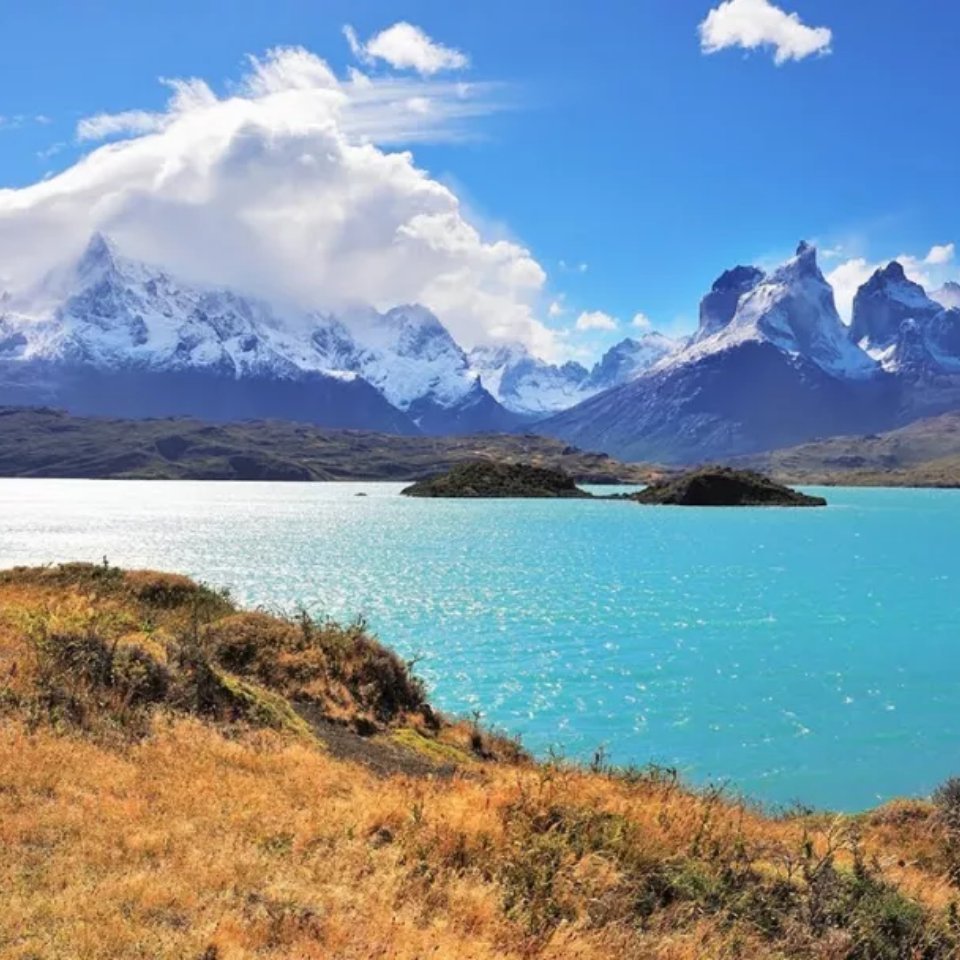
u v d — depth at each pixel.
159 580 38.50
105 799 12.85
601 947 10.55
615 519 174.75
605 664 46.03
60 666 19.25
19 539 116.94
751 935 11.59
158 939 8.73
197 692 20.89
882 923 12.36
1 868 9.91
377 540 122.25
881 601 70.94
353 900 10.53
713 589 77.31
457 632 54.59
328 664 28.44
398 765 21.55
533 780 16.78
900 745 33.00
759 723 35.53
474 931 10.52
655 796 17.72
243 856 11.36
